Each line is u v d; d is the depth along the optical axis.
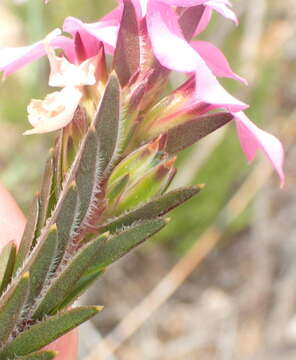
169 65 0.13
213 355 0.51
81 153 0.13
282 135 0.63
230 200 0.54
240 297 0.54
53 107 0.13
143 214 0.14
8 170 0.51
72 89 0.13
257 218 0.55
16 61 0.14
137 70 0.14
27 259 0.14
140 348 0.51
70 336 0.24
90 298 0.52
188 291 0.55
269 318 0.51
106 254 0.14
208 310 0.54
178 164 0.53
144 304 0.51
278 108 0.67
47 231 0.13
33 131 0.13
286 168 0.62
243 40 0.59
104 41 0.13
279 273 0.53
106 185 0.14
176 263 0.56
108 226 0.14
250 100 0.59
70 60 0.14
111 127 0.13
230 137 0.55
